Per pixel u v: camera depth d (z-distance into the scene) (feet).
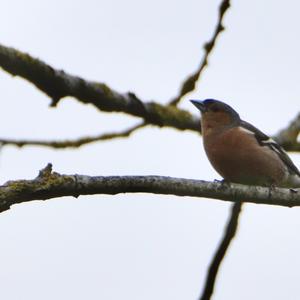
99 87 30.35
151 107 35.24
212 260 28.78
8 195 21.85
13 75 25.88
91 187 23.30
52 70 26.66
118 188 23.89
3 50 24.68
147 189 24.82
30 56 25.67
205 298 28.63
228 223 29.14
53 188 22.59
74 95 28.81
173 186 25.57
